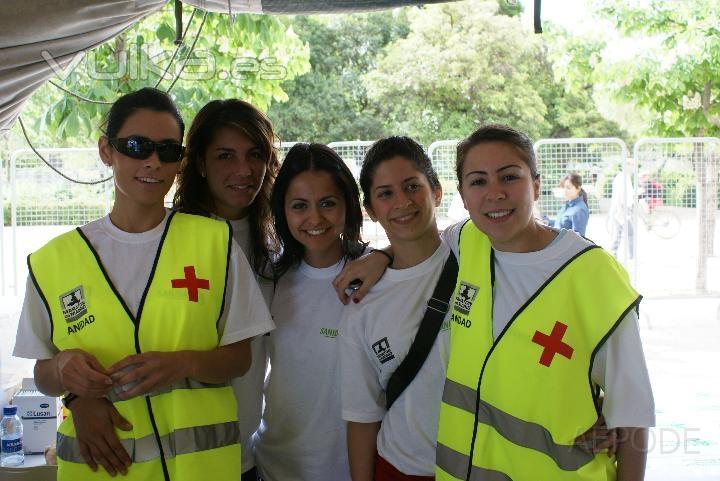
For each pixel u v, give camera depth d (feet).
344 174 7.72
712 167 24.21
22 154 18.60
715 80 31.78
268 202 8.35
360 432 7.34
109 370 6.05
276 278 8.07
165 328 6.48
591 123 57.57
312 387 7.72
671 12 31.01
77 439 6.51
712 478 13.37
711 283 27.40
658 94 32.01
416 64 55.11
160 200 6.72
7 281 19.77
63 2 8.09
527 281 6.33
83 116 18.53
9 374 14.35
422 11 56.85
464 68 54.65
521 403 6.13
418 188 7.02
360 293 7.23
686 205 24.59
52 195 18.83
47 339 6.67
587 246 6.30
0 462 10.61
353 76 58.59
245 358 6.93
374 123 56.08
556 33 37.76
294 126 56.59
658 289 26.11
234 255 6.90
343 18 60.54
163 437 6.54
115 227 6.72
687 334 25.04
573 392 6.00
